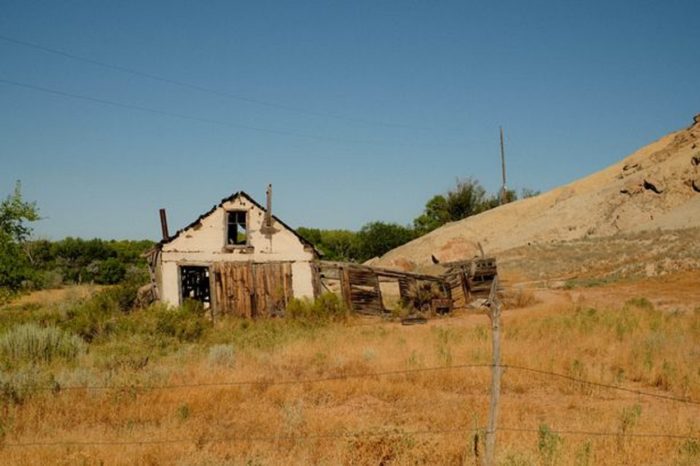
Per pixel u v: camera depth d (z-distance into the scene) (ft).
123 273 202.59
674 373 46.14
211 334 74.79
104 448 30.22
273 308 95.96
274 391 42.19
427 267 164.25
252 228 97.50
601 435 31.40
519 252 177.27
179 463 28.04
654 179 203.72
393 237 264.31
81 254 221.66
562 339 60.95
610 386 42.11
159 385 43.37
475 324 82.79
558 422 34.78
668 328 65.82
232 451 30.22
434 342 61.16
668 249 142.51
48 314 90.07
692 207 180.04
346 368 50.01
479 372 46.88
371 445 29.63
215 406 38.63
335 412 38.24
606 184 253.65
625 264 142.20
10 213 88.58
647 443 30.19
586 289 120.06
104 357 56.13
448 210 310.65
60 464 27.94
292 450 30.01
